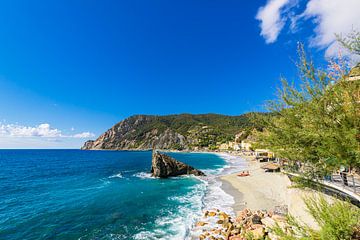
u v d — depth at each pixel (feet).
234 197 86.63
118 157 419.95
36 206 81.92
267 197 81.76
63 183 134.51
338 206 16.11
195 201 83.46
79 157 435.53
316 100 18.07
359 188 38.50
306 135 18.90
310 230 17.03
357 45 16.11
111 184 126.62
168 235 53.06
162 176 149.79
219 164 243.19
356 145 15.64
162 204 80.89
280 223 45.21
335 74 17.02
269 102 22.50
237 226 54.03
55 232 57.06
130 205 80.84
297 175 26.12
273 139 23.54
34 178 158.40
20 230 58.70
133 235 53.78
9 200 92.02
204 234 51.39
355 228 14.76
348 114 16.42
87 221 64.59
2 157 443.32
